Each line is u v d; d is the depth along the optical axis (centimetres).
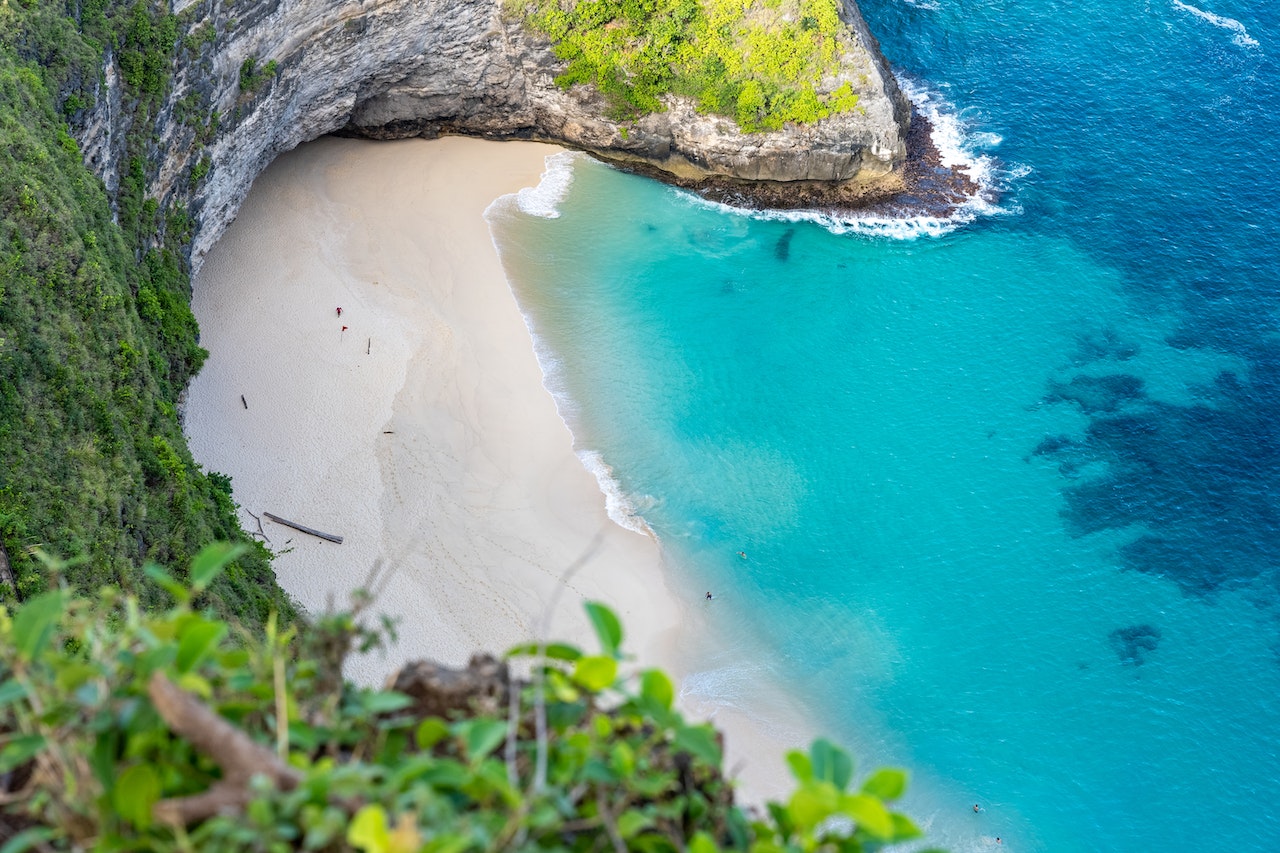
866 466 6350
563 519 5884
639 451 6291
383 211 7294
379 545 5544
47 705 756
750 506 6116
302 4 6525
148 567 799
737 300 7125
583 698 818
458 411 6250
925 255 7456
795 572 5859
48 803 741
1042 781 5125
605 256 7306
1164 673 5531
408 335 6544
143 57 5609
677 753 816
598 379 6600
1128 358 6919
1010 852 4903
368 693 816
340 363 6316
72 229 4575
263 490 5675
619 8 7406
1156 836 4962
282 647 834
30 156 4575
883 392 6712
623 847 701
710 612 5669
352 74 7169
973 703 5394
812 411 6588
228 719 792
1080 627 5709
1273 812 5056
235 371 6175
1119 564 5953
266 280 6681
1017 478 6325
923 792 5075
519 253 7206
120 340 4659
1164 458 6406
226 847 666
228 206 6712
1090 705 5409
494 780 703
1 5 4878
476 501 5850
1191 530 6103
